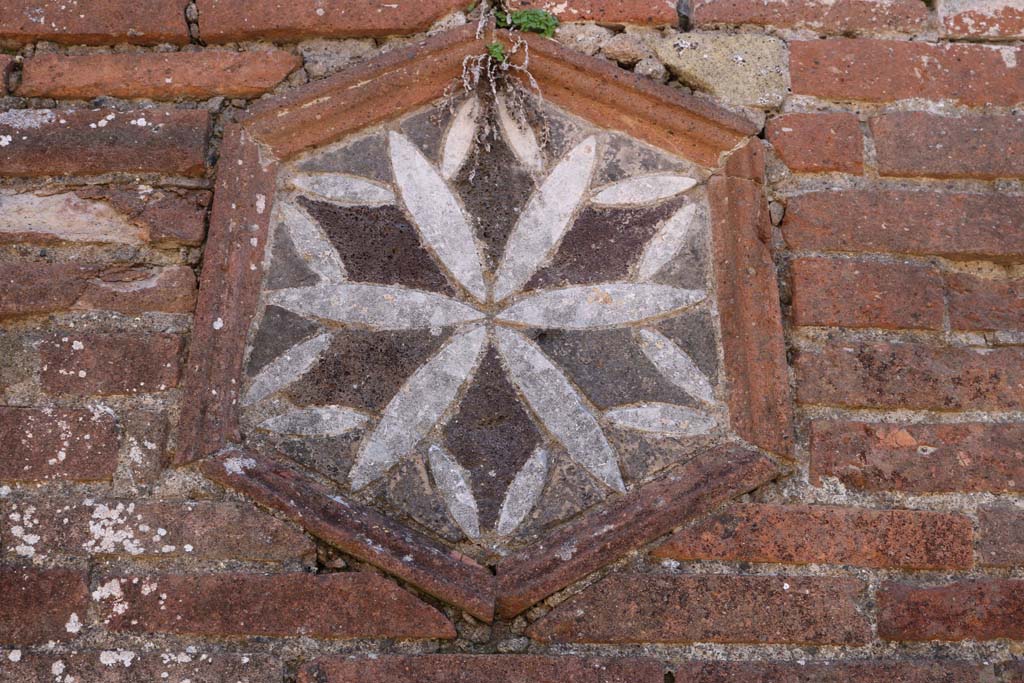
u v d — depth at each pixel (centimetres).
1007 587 88
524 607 86
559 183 96
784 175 96
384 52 96
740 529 88
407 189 95
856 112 97
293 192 94
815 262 93
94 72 95
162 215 92
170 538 86
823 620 87
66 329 90
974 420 91
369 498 89
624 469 90
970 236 94
